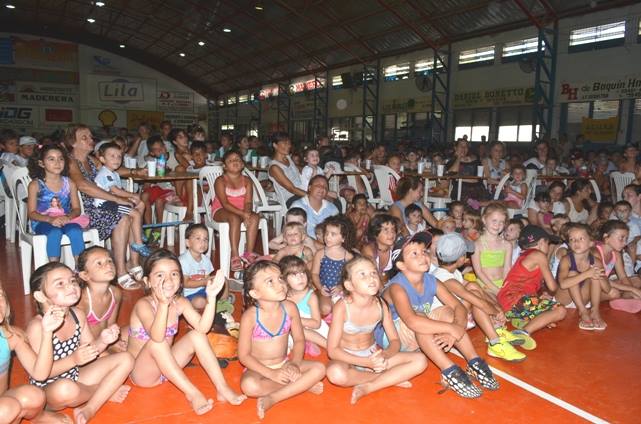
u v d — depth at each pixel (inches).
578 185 241.0
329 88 847.7
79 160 172.1
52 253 147.2
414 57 669.9
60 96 933.8
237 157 185.2
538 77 492.4
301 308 120.7
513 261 162.1
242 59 920.9
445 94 628.1
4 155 266.4
